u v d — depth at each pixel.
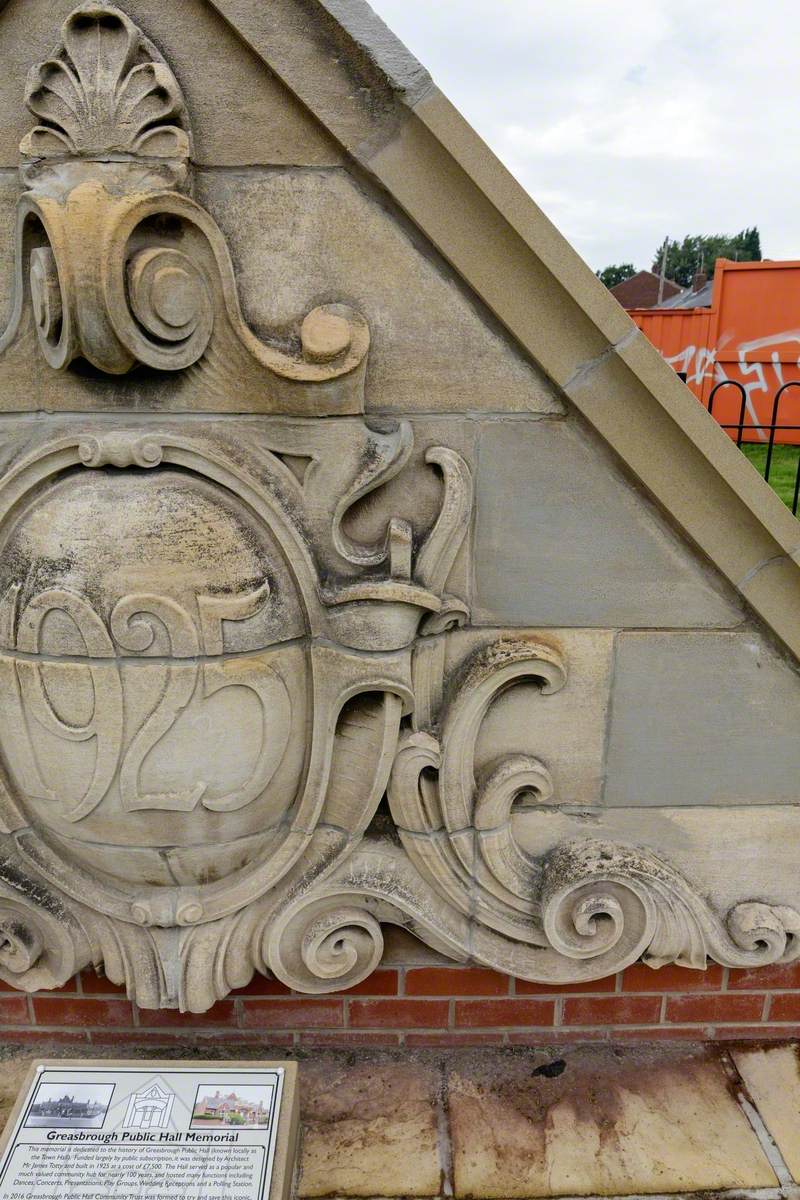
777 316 7.24
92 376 1.50
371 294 1.51
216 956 1.77
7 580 1.52
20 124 1.43
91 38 1.34
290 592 1.57
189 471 1.52
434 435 1.59
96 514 1.47
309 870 1.76
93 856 1.71
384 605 1.57
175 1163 1.43
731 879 1.88
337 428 1.53
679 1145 1.74
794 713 1.77
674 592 1.69
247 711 1.57
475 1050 1.97
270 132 1.43
